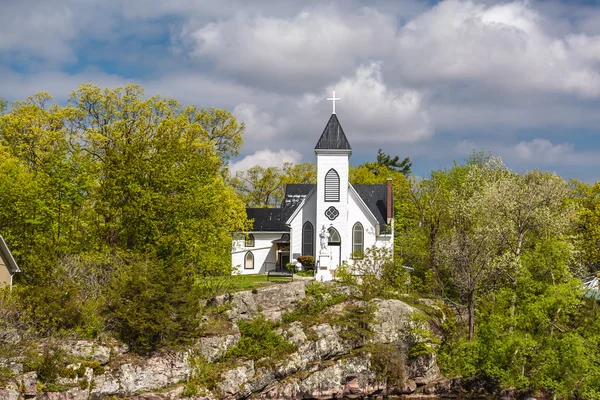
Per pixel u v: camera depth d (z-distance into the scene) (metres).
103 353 43.81
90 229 53.69
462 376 54.38
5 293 42.16
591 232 74.31
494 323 52.81
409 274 66.38
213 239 55.75
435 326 58.59
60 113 68.12
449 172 86.44
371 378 53.06
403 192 78.62
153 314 45.53
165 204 52.66
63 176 55.97
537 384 51.00
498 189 63.38
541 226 60.62
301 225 73.62
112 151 54.25
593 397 47.38
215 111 79.38
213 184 62.91
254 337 52.09
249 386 48.47
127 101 71.62
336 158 72.25
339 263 71.31
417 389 53.97
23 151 67.56
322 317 56.06
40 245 48.09
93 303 46.06
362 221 72.94
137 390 44.12
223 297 53.72
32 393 39.44
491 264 57.19
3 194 54.38
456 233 60.75
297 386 50.84
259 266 77.88
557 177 66.44
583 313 53.97
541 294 52.88
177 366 45.94
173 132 61.16
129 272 46.75
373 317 55.28
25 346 41.56
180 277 47.72
